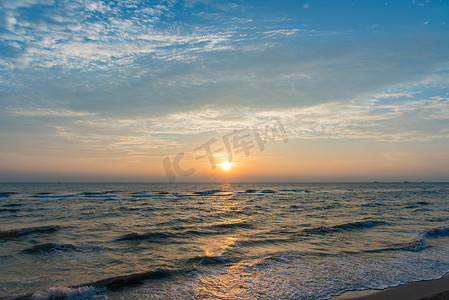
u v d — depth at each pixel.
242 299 6.50
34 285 7.08
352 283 7.50
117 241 12.03
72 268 8.46
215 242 12.09
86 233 13.85
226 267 8.73
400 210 25.72
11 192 59.12
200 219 19.45
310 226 16.03
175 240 12.41
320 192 71.00
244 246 11.32
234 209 27.38
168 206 30.53
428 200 40.50
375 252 10.49
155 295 6.65
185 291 6.91
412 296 6.71
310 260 9.49
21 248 10.73
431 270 8.57
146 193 57.62
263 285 7.32
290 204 33.78
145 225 16.58
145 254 10.07
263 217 20.67
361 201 38.91
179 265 8.80
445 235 13.53
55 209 26.22
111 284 7.10
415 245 11.40
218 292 6.88
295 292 6.91
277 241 12.19
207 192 63.03
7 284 7.12
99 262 9.07
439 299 6.54
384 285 7.39
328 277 7.92
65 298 6.34
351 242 12.06
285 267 8.76
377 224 16.53
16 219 19.19
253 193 63.25
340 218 19.91
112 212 23.98
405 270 8.55
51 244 11.09
